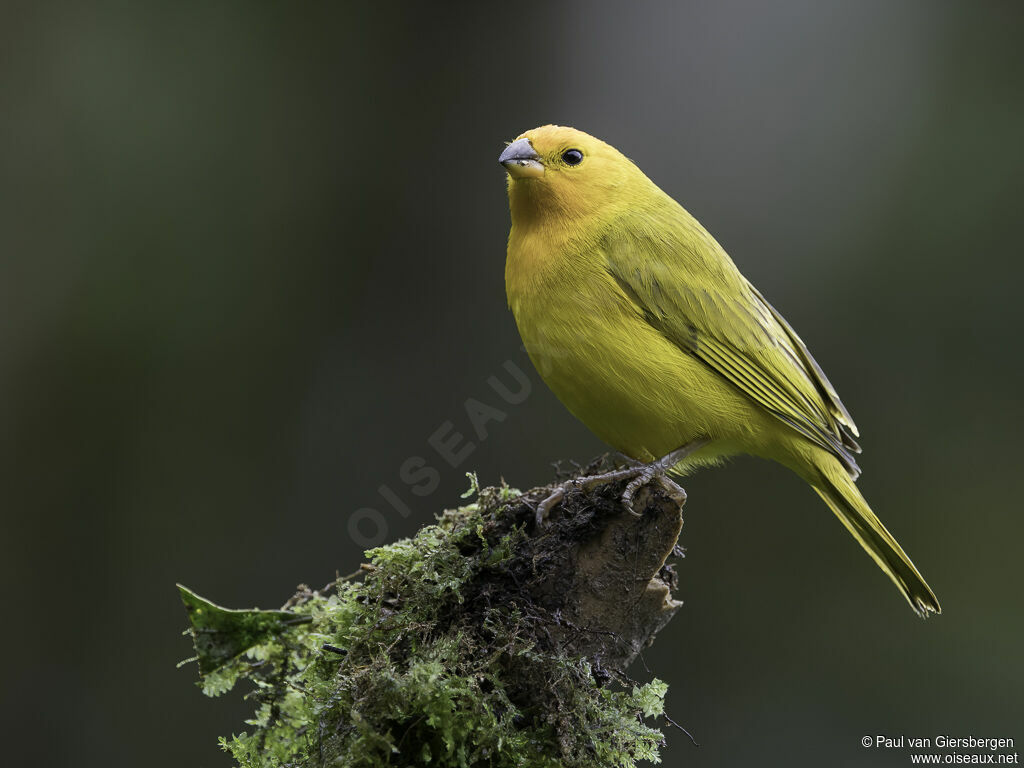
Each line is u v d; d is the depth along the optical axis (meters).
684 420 7.30
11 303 11.80
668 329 7.32
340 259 12.49
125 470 11.61
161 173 12.40
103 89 12.48
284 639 5.67
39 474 11.52
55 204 12.12
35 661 11.03
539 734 5.32
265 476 11.80
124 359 11.89
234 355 12.05
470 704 5.10
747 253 12.62
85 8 12.68
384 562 5.70
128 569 11.38
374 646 5.38
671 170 12.98
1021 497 11.80
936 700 11.16
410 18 13.17
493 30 13.24
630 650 6.01
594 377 7.25
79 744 10.71
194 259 12.20
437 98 13.07
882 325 12.37
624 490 5.82
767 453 7.77
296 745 5.62
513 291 7.59
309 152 12.71
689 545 11.95
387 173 12.79
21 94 12.35
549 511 5.89
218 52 12.82
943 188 12.54
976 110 12.75
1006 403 12.05
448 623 5.54
